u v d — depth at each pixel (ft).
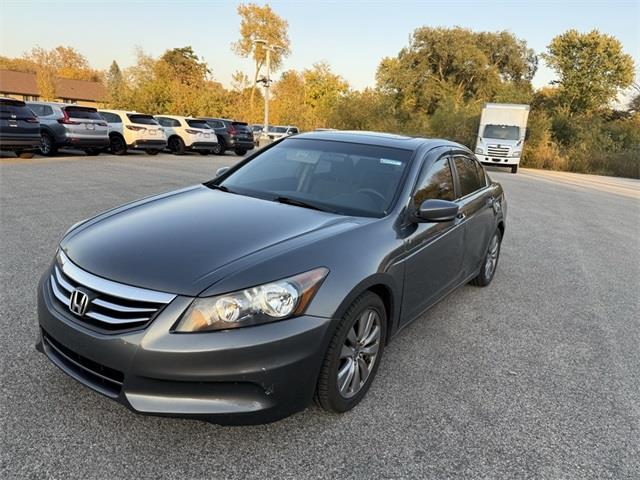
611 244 27.02
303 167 12.92
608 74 135.13
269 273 8.07
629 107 137.28
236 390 7.80
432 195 12.60
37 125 45.70
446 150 14.21
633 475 8.52
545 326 14.83
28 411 8.97
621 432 9.73
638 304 17.40
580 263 22.40
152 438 8.52
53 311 8.56
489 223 16.44
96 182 34.91
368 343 9.92
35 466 7.70
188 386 7.65
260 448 8.48
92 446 8.22
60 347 8.64
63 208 25.48
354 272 8.91
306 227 9.84
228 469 7.94
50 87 164.55
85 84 213.25
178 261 8.28
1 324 12.10
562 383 11.50
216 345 7.54
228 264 8.19
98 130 52.34
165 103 118.93
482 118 76.43
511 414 10.07
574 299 17.48
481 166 17.20
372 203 11.34
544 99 144.36
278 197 11.84
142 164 50.24
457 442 9.04
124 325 7.78
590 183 66.13
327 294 8.43
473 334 13.89
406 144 13.30
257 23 155.74
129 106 116.16
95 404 9.29
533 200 43.32
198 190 12.63
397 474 8.11
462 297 16.90
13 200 26.84
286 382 8.01
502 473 8.33
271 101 158.61
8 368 10.27
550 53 139.95
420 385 10.92
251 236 9.22
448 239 12.77
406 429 9.29
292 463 8.18
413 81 138.00
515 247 24.79
